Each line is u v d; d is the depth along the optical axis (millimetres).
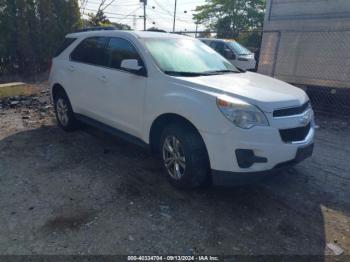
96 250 2531
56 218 2936
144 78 3705
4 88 8188
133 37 4043
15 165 4070
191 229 2852
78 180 3705
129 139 4109
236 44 12250
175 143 3408
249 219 3045
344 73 7438
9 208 3082
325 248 2672
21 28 11859
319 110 7816
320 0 7578
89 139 5152
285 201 3408
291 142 3104
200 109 3064
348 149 5129
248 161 2914
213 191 3545
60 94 5488
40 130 5602
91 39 4824
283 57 8531
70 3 13344
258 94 3111
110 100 4254
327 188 3736
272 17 8672
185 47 4281
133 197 3359
